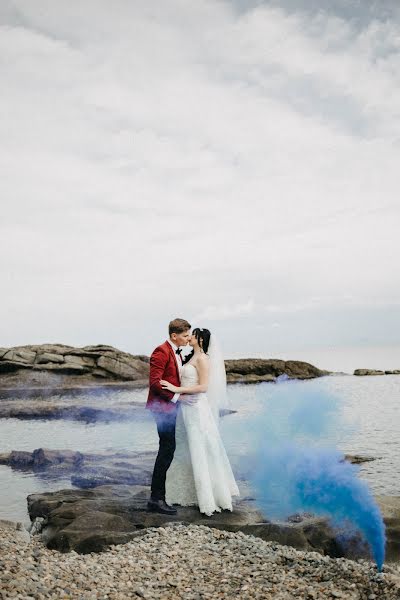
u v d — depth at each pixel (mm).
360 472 9234
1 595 3389
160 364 5906
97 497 6742
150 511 5855
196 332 6191
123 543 4875
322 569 4129
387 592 3652
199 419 5992
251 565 4266
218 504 5965
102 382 31625
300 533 5129
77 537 4930
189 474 6102
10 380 30484
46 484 8703
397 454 10742
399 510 5621
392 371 41250
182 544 4750
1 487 8523
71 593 3588
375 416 16797
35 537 5340
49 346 33500
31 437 14422
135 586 3801
